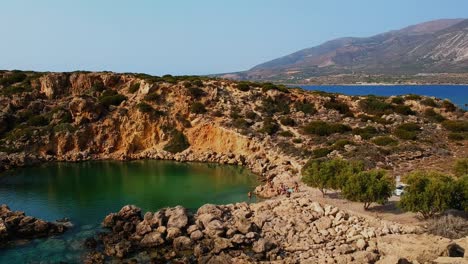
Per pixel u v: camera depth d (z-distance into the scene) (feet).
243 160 261.03
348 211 144.77
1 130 293.02
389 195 144.56
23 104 315.78
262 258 122.42
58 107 306.76
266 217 146.10
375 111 311.06
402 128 262.47
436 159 207.72
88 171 248.73
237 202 181.88
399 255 111.04
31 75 353.72
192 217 148.46
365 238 124.98
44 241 138.21
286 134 270.46
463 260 97.76
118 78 341.62
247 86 335.06
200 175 235.40
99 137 292.20
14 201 187.93
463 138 245.45
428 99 318.45
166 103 307.17
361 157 208.13
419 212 138.00
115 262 122.21
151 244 133.59
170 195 195.93
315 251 122.62
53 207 178.29
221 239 131.13
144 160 279.08
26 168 258.57
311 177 169.78
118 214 154.81
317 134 265.75
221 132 281.13
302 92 345.72
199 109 300.81
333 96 340.59
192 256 126.11
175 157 276.82
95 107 297.94
